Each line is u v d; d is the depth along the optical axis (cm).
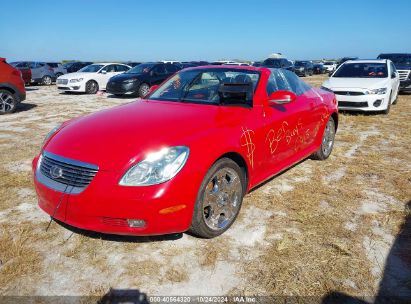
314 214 362
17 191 415
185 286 255
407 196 411
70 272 269
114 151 275
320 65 4159
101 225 271
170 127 304
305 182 449
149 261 283
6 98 1001
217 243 308
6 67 991
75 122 346
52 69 2409
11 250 290
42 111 1066
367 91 909
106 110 378
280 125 391
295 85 473
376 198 405
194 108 359
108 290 251
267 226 338
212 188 308
